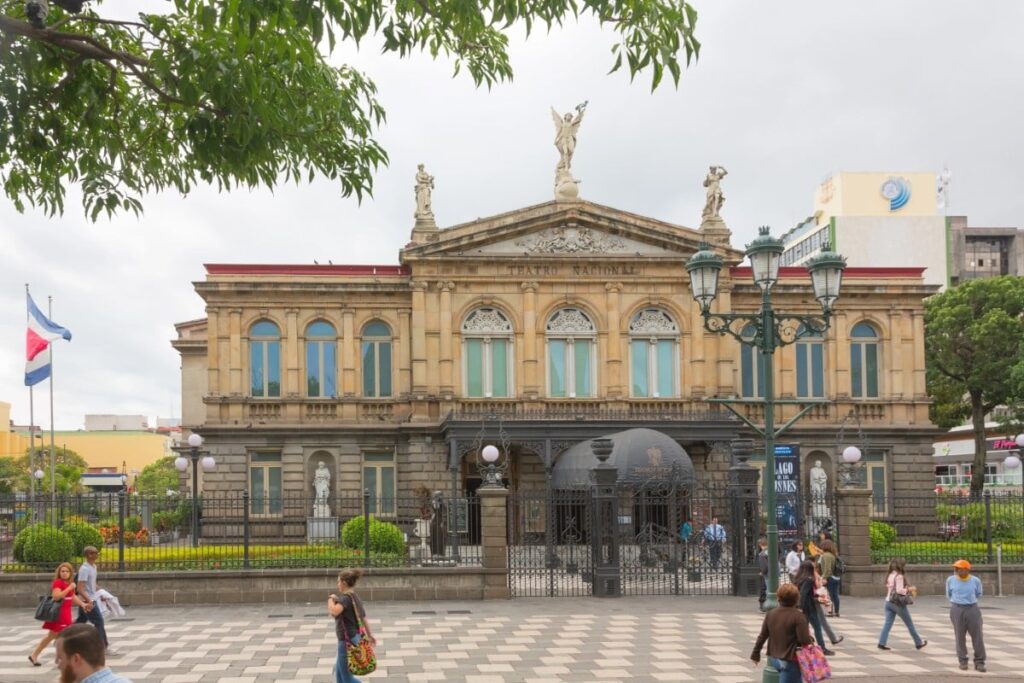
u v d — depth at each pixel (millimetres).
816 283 20594
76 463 102875
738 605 28312
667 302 50281
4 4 13203
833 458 51469
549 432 46781
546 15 12062
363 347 50750
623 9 11906
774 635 14469
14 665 19938
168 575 28953
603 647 21625
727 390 49969
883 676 18656
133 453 121500
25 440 109812
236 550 31109
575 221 50156
